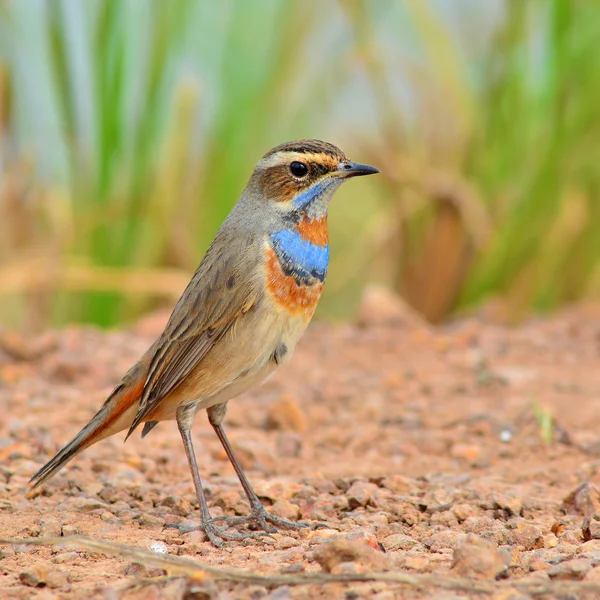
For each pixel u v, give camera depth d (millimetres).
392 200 16859
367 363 13789
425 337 14820
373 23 16891
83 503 8406
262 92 16438
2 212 15867
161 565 6586
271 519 8250
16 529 7750
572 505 8430
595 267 17391
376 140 17312
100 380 12695
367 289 16484
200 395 8211
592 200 16938
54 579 6531
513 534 7555
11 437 10312
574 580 6410
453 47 16516
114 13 15273
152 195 15625
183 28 16016
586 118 16094
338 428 11180
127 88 15984
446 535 7496
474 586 6148
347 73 17031
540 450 10555
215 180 16297
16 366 13062
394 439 10797
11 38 16547
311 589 6246
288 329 8242
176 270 16031
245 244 8219
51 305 16094
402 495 8758
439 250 16422
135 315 16391
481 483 9242
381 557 6500
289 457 10406
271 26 16688
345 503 8586
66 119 15656
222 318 8078
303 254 8273
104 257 15797
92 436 8289
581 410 11734
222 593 6160
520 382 12945
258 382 8352
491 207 16344
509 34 16094
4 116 15938
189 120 15711
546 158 15953
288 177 8344
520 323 15992
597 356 14242
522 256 16281
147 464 9711
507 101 16328
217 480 9414
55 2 15352
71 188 15859
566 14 15719
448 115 16922
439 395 12445
